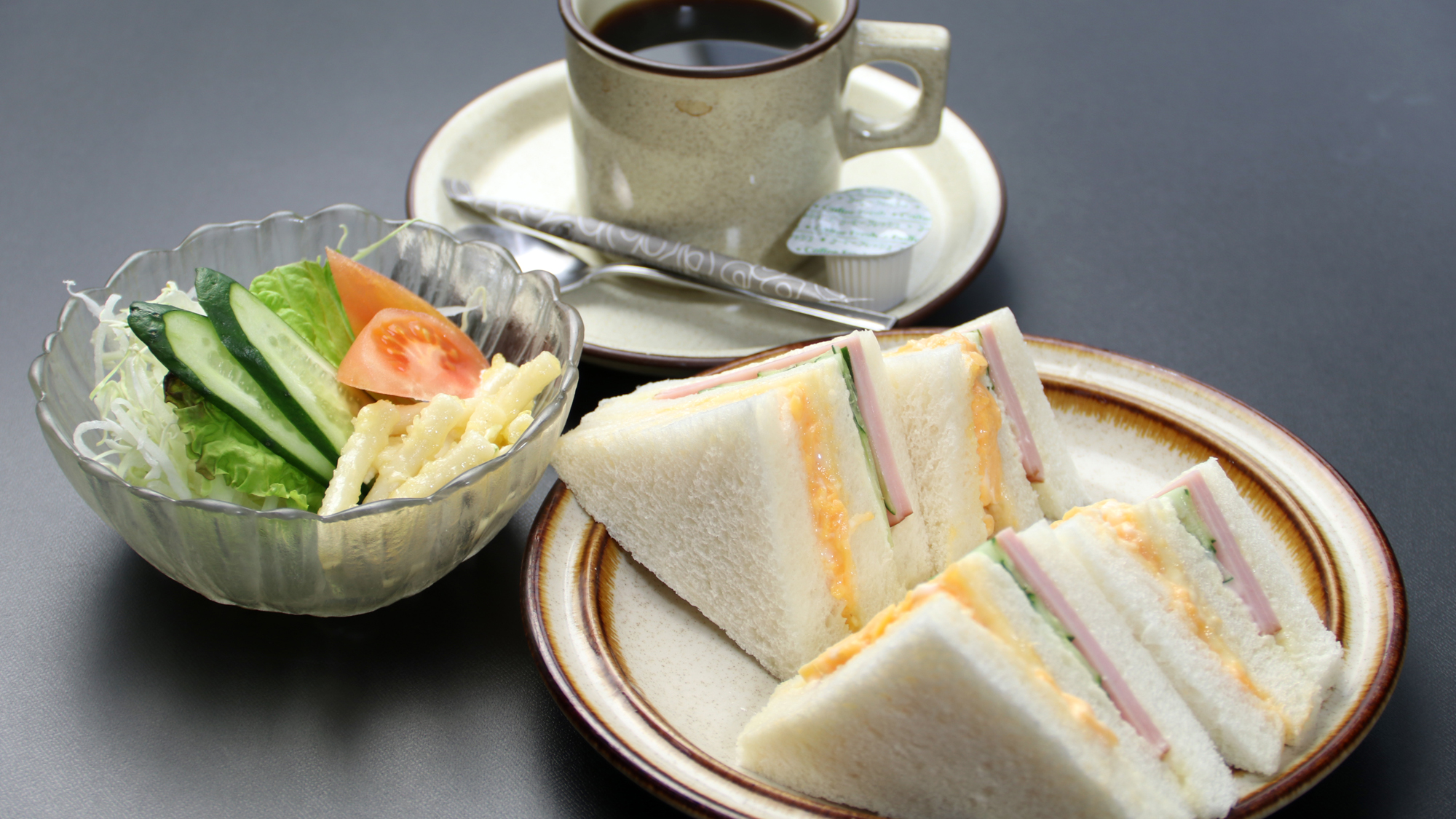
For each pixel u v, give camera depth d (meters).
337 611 0.69
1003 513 0.71
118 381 0.71
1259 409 0.77
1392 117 0.90
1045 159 0.88
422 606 0.71
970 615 0.64
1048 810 0.65
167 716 0.68
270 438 0.69
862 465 0.70
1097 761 0.64
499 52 0.94
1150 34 0.95
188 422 0.69
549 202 0.83
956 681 0.63
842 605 0.69
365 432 0.69
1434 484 0.75
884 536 0.70
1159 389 0.73
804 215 0.79
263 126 0.89
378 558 0.68
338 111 0.90
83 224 0.83
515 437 0.69
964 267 0.78
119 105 0.90
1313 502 0.70
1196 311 0.81
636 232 0.79
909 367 0.71
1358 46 0.94
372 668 0.70
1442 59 0.93
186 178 0.86
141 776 0.67
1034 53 0.94
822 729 0.65
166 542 0.67
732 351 0.75
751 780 0.65
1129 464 0.73
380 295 0.73
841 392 0.69
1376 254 0.83
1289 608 0.68
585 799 0.67
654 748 0.65
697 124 0.77
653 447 0.69
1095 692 0.66
